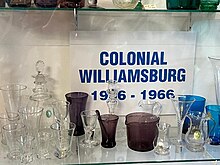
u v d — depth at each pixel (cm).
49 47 121
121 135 121
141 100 128
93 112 117
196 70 130
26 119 112
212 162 106
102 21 121
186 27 125
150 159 106
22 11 117
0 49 120
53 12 118
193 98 125
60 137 108
